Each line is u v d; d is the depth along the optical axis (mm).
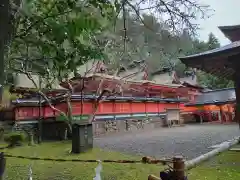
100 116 20781
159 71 36000
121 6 3180
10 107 17672
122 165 7832
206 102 30969
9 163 8914
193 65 7148
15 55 4125
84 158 9469
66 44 3045
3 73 1964
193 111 32500
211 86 44375
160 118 27328
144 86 28234
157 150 10828
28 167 8133
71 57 3246
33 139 16078
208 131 18953
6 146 13406
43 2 2645
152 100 26312
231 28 7934
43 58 3639
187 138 14781
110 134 20375
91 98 19422
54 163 8711
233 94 31609
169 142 13336
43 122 18109
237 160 7293
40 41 2961
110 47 11852
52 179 6578
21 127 17109
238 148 8383
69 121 12438
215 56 6492
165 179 1977
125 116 23281
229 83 42062
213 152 3438
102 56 3545
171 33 4145
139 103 25188
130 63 21672
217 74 8648
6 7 1987
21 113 17531
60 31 2453
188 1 3693
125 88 25312
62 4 2590
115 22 3307
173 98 31219
